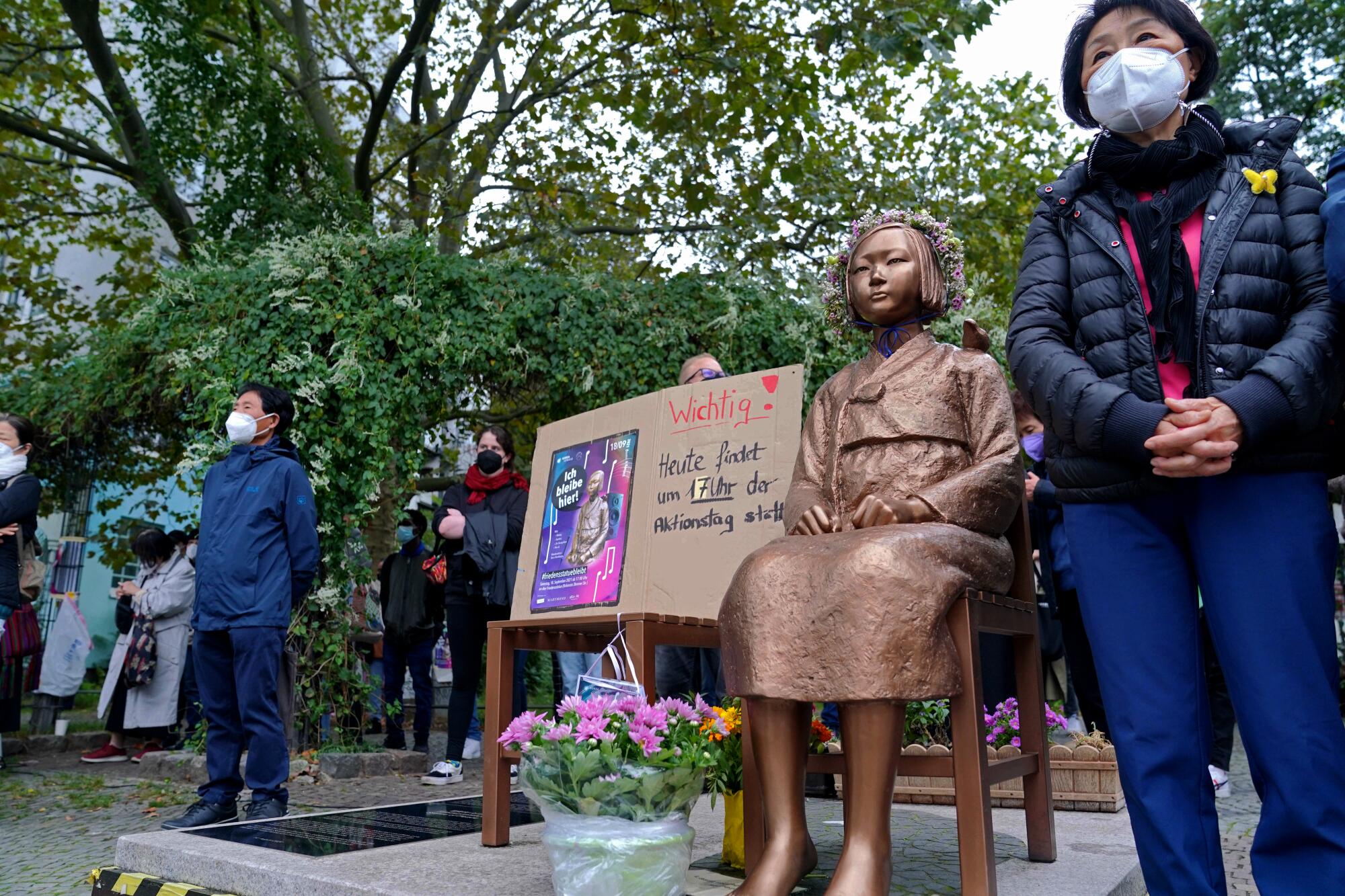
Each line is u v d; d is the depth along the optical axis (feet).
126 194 38.99
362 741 22.06
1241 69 42.73
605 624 9.99
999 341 26.94
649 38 35.70
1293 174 6.90
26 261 39.42
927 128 40.68
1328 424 6.54
